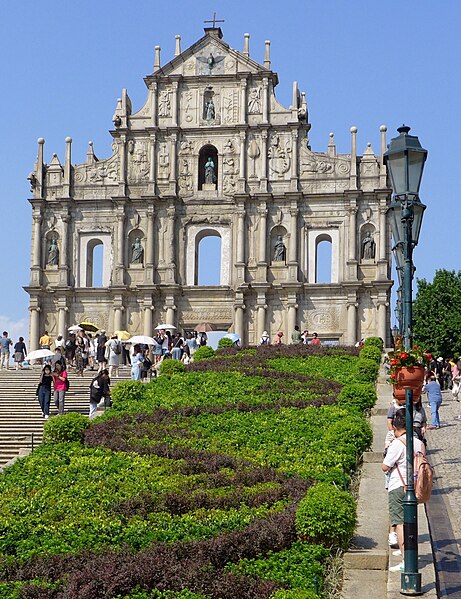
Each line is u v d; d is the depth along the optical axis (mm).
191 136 89125
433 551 24453
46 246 89938
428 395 48375
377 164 86688
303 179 87438
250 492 28156
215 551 22172
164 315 87750
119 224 88688
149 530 24469
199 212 88438
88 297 88750
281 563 21719
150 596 20219
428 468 22219
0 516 26547
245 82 88500
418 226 27578
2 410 49625
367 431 34875
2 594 20016
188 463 33344
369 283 85250
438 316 99125
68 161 89812
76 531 24719
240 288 86312
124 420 41875
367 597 21062
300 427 39375
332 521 22797
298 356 65500
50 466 33531
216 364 60969
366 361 57812
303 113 87812
